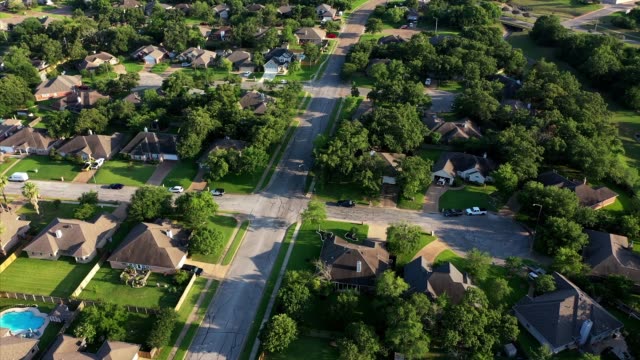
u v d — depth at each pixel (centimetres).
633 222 11181
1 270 10556
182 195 12319
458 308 8538
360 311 9600
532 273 10231
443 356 8612
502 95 17962
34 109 17388
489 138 14450
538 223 11506
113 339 8750
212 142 14975
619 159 14500
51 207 12538
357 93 18212
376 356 8562
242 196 13050
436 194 13125
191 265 10700
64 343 8500
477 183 13488
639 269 10038
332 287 9981
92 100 17300
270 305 9800
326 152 13162
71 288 10162
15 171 14100
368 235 11562
